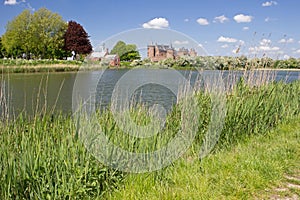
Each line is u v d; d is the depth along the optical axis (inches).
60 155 103.2
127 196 107.9
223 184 120.3
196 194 110.6
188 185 118.4
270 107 215.6
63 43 1611.7
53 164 101.2
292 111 252.8
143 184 116.6
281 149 163.6
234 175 128.3
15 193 94.3
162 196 108.2
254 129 200.2
